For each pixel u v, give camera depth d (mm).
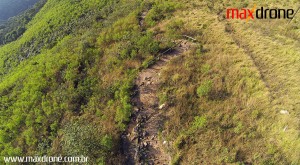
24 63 36031
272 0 22969
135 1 31469
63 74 22203
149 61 19062
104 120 16688
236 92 15188
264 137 12906
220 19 21766
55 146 17344
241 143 12953
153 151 14312
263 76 15555
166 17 24219
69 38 33344
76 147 14820
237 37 19250
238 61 17000
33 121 19688
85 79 20875
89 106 18469
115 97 17766
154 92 16969
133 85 17875
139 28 23609
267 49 17391
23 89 23719
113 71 19875
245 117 13852
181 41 20172
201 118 14492
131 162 14328
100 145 14930
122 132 15648
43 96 21188
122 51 20672
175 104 15773
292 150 11938
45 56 29688
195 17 22906
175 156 13445
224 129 13781
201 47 18906
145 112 16078
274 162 11875
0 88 26953
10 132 20047
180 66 17844
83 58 22922
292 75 15031
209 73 16781
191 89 16109
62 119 18906
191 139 13859
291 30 18625
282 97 14086
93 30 28750
